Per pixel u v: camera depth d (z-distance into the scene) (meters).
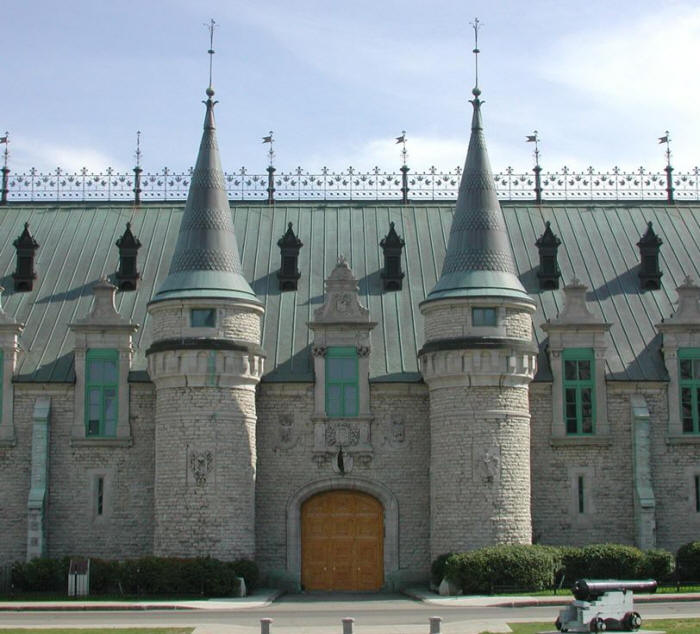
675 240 54.56
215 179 47.41
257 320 46.59
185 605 38.22
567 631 29.45
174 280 46.12
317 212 55.94
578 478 47.34
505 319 45.47
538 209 56.59
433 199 57.84
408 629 30.80
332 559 46.84
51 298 50.84
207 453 44.25
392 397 47.56
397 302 50.62
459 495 44.31
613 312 50.56
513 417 45.00
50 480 46.81
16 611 37.53
